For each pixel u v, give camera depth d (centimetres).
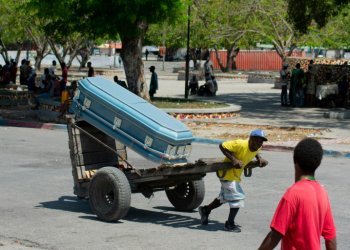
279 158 1811
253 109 3109
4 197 1255
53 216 1106
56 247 924
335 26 5253
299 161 494
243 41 6216
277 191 1330
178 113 2606
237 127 2433
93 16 2648
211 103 2922
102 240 962
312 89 3303
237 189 1009
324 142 2061
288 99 3694
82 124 1148
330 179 1485
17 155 1767
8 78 4072
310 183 488
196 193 1127
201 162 995
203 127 2436
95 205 1078
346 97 3284
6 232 1002
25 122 2548
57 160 1692
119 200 1044
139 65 2797
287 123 2569
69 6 2584
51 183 1397
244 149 975
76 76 5138
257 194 1298
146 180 1061
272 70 7725
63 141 2077
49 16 2603
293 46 5394
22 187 1351
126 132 1069
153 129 1039
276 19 5141
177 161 1056
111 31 2636
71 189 1338
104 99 1082
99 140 1122
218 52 7212
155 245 937
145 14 2577
